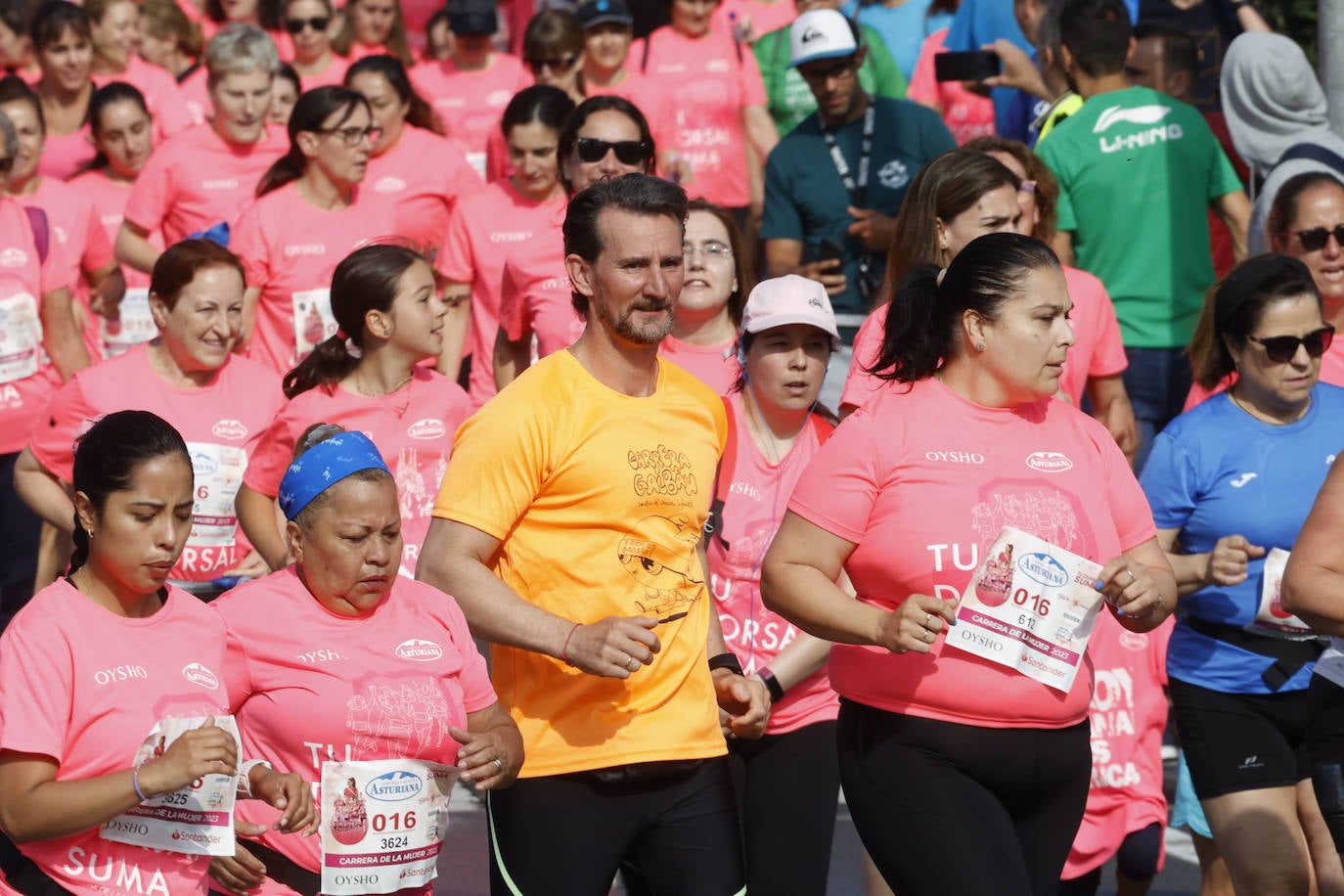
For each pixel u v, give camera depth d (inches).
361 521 504.1
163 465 475.5
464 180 1184.2
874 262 966.4
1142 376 981.2
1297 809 663.1
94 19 1428.4
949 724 515.2
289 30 1419.8
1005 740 514.9
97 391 794.2
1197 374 690.8
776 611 534.9
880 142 976.9
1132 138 971.9
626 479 525.0
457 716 515.2
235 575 799.7
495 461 518.9
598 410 526.6
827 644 619.5
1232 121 964.6
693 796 536.7
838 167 978.7
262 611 510.3
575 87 1226.6
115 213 1253.7
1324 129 919.7
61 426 801.6
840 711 546.0
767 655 640.4
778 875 615.2
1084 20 978.7
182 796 471.8
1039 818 531.2
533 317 933.2
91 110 1240.8
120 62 1438.2
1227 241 1089.4
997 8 1219.2
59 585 482.9
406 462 785.6
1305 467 660.7
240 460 800.3
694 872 531.5
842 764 539.5
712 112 1339.8
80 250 1093.8
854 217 967.6
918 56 1352.1
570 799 526.9
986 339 515.8
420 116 1181.1
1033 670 509.7
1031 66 1056.8
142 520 474.6
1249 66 948.0
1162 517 671.8
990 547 507.8
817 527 524.7
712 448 546.9
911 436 521.0
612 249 518.9
